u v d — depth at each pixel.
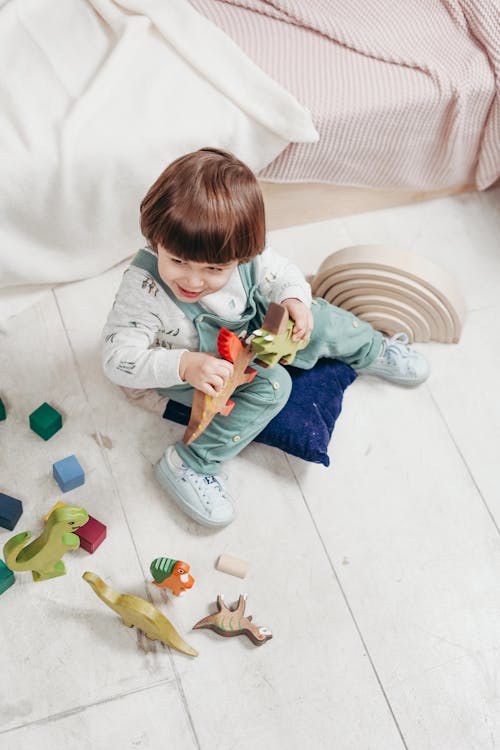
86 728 1.15
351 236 1.66
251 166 1.46
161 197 1.00
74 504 1.31
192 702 1.18
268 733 1.17
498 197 1.75
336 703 1.21
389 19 1.53
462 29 1.53
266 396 1.26
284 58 1.48
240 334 1.27
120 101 1.37
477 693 1.24
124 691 1.18
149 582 1.26
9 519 1.24
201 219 0.99
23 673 1.17
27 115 1.32
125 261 1.57
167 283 1.12
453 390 1.51
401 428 1.46
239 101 1.39
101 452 1.36
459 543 1.36
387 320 1.49
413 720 1.21
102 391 1.42
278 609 1.27
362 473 1.40
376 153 1.54
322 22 1.50
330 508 1.36
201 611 1.25
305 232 1.66
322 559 1.32
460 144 1.57
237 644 1.23
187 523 1.32
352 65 1.49
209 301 1.19
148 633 1.19
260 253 1.11
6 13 1.40
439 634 1.28
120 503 1.32
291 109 1.39
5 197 1.31
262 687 1.20
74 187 1.34
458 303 1.44
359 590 1.30
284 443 1.34
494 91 1.49
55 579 1.24
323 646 1.25
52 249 1.44
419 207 1.72
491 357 1.55
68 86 1.38
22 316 1.48
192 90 1.40
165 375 1.13
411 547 1.35
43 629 1.21
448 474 1.42
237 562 1.28
